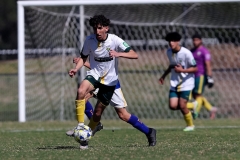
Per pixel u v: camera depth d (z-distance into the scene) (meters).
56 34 55.19
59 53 55.44
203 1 49.12
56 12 54.44
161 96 58.41
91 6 52.47
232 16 52.78
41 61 54.84
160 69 58.75
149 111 57.94
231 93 57.97
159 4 51.03
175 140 30.16
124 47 25.19
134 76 59.28
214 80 58.88
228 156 22.16
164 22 55.25
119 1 49.81
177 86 38.09
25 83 53.22
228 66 56.88
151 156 22.28
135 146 27.05
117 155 22.70
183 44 55.34
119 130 38.84
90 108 29.17
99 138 32.44
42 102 54.91
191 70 37.22
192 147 25.39
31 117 54.00
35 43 54.22
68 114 56.16
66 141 31.03
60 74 55.69
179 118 54.66
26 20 53.59
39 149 25.98
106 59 25.36
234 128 39.59
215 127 40.84
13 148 26.94
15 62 78.81
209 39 57.28
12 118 57.25
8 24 108.88
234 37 56.00
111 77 25.53
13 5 109.88
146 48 58.75
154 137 26.72
